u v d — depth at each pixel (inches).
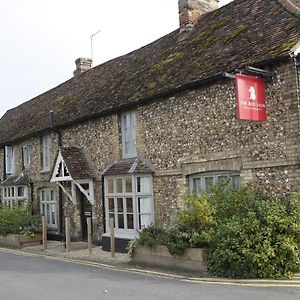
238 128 466.6
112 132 645.9
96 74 850.8
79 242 717.3
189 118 522.0
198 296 318.7
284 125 425.1
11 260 585.9
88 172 681.6
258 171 446.3
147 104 582.9
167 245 436.8
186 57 586.6
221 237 392.5
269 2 548.1
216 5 700.0
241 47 498.6
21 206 842.8
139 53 760.3
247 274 371.6
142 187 574.9
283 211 394.0
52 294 355.6
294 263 373.1
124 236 585.3
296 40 421.7
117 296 335.0
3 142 962.1
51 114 763.4
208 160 496.7
